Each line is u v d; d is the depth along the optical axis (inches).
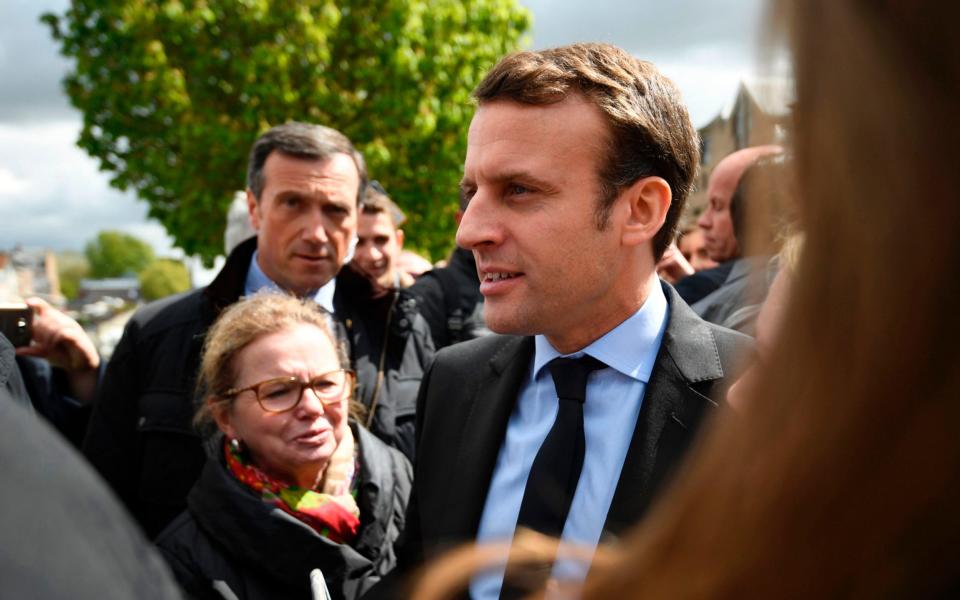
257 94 517.0
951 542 17.1
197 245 562.6
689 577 18.8
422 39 546.6
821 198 17.3
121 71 529.0
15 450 16.1
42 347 113.3
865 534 17.1
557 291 58.5
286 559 77.0
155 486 102.3
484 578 54.0
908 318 16.3
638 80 58.6
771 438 18.1
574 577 25.3
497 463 65.8
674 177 59.7
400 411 114.1
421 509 69.0
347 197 114.0
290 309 86.6
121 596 16.1
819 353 17.3
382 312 117.0
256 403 81.7
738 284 78.9
